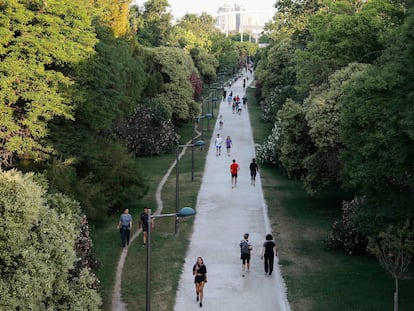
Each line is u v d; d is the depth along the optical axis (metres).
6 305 11.27
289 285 19.67
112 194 28.91
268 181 37.66
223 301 18.62
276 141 40.66
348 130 18.06
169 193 34.81
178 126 60.91
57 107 22.09
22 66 21.06
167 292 19.33
